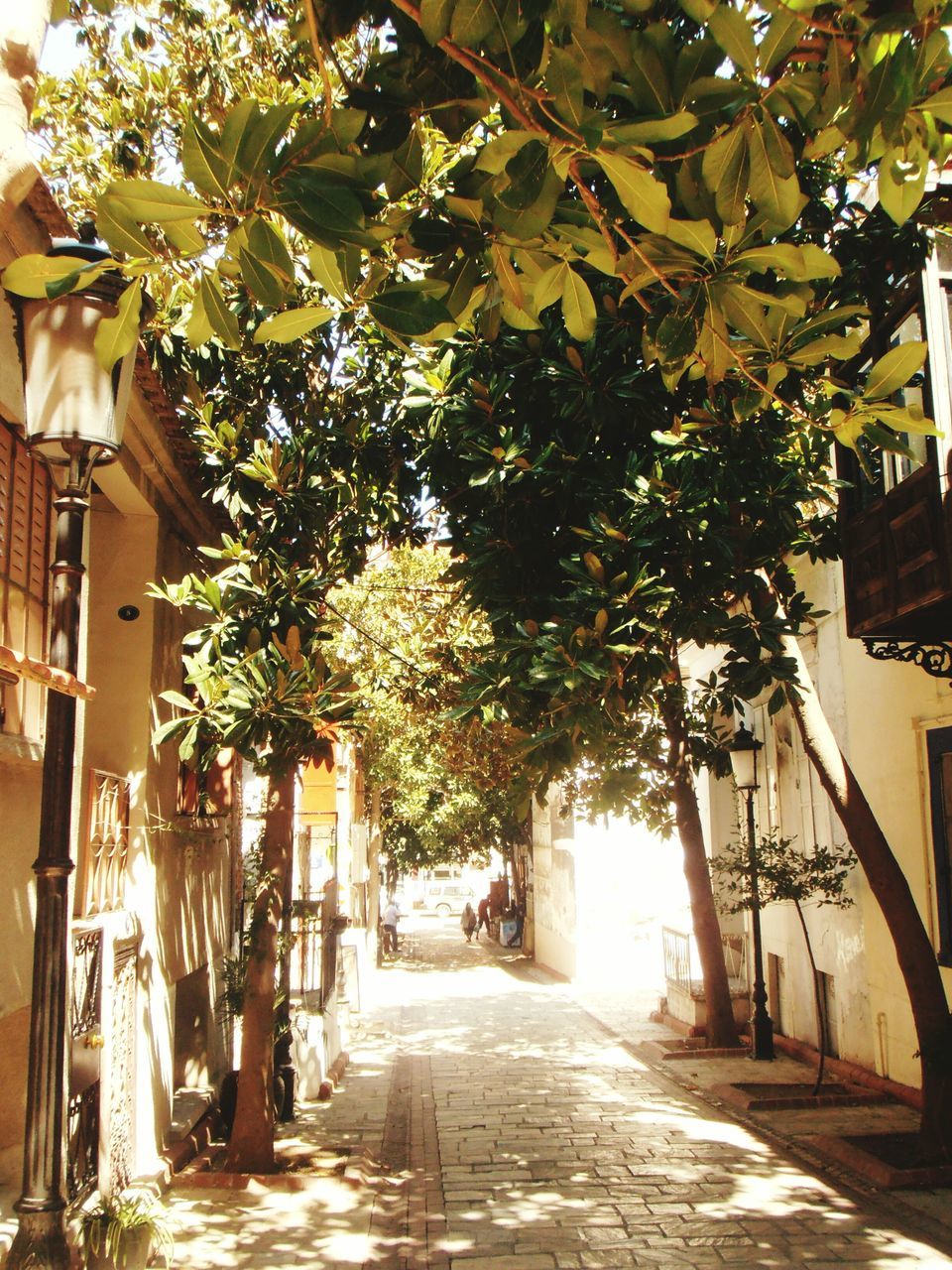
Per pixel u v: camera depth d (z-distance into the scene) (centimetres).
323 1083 1219
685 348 362
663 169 349
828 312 361
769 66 284
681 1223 745
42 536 659
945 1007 857
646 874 2439
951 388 805
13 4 253
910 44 280
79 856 724
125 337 290
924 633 940
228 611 793
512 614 786
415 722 2122
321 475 880
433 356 835
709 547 724
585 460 793
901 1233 705
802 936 1451
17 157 253
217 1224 743
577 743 668
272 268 264
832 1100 1098
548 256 342
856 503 972
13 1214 576
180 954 1001
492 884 4297
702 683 1041
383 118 312
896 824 1152
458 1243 715
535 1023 1830
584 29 275
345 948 1934
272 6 820
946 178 777
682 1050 1455
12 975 587
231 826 1343
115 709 877
